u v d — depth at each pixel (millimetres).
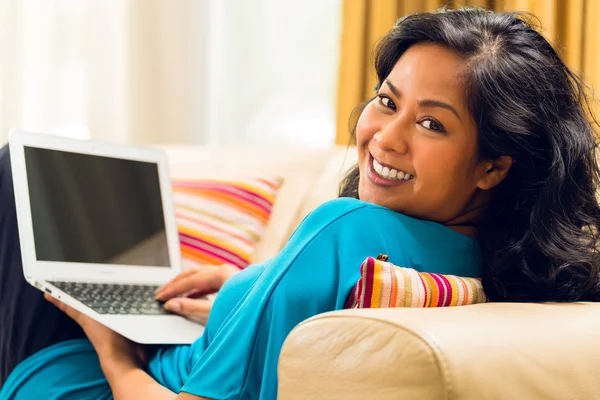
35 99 3123
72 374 1314
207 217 1931
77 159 1553
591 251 1101
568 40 2480
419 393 724
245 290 1137
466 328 789
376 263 930
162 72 3104
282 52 3121
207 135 3133
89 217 1522
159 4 3088
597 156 1181
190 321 1411
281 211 1975
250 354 971
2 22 3074
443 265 1074
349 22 2734
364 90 2738
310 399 797
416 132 1063
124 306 1393
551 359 814
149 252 1597
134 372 1233
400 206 1096
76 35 3137
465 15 1113
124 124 3123
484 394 730
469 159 1067
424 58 1069
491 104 1040
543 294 1076
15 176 1443
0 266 1497
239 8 3141
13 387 1343
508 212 1127
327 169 1996
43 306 1482
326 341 801
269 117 3139
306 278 980
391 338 756
